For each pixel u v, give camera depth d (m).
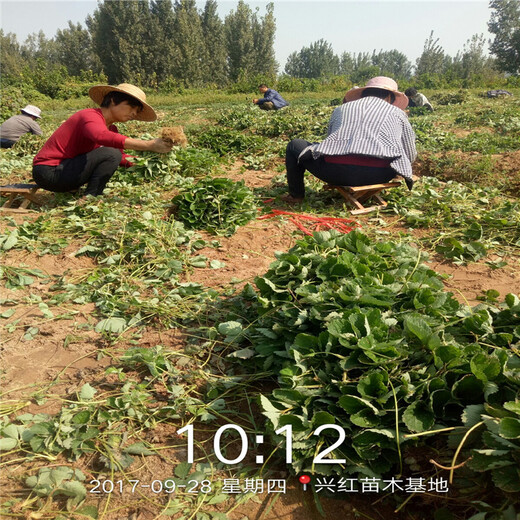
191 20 50.41
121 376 2.39
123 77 47.97
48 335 2.83
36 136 9.09
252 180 6.63
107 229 4.20
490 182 5.91
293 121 10.77
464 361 1.96
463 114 11.89
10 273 3.51
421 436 1.79
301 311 2.48
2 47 87.19
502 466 1.55
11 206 5.27
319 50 91.75
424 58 68.94
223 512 1.76
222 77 52.25
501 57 49.22
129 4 46.50
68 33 60.12
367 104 4.77
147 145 4.63
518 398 1.80
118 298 3.22
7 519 1.71
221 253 4.03
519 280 3.43
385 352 2.06
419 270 2.92
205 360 2.61
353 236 3.29
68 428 2.07
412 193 5.21
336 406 1.95
